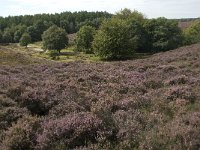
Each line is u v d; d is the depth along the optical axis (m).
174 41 93.44
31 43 167.12
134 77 14.98
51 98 9.68
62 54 97.56
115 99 9.84
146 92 11.78
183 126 7.15
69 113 8.30
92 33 102.50
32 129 7.20
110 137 6.82
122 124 7.32
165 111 8.84
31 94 9.68
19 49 121.94
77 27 179.88
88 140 6.70
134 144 6.53
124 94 10.89
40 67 22.16
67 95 10.26
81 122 7.10
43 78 15.71
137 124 7.32
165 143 6.44
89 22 155.62
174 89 10.96
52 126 7.19
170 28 95.12
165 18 97.31
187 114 8.20
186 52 33.94
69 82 13.34
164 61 27.67
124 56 80.19
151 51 94.00
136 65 22.27
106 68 20.47
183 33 102.69
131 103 9.30
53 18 198.38
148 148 6.21
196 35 102.31
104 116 7.78
